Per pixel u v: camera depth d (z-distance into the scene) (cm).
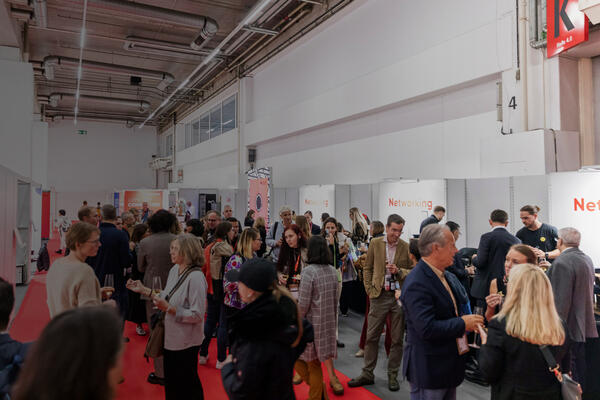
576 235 274
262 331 149
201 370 356
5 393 116
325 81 910
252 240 328
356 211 570
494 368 165
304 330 163
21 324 496
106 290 249
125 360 380
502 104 512
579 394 155
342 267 498
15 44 877
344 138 873
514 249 233
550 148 433
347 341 441
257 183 997
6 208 453
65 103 1878
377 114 775
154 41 1064
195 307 235
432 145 649
